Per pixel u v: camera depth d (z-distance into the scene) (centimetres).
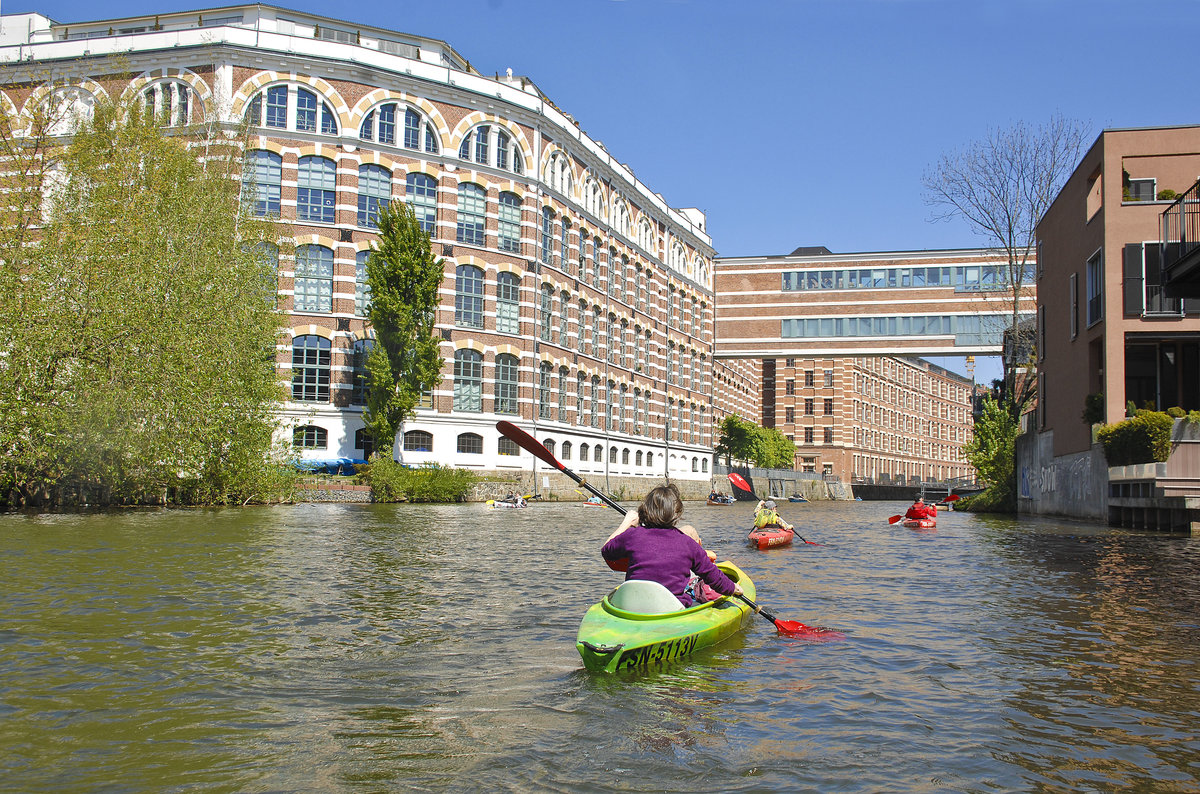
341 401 4212
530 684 625
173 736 509
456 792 427
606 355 5788
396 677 642
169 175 2816
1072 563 1471
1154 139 2609
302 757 476
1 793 423
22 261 2428
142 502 2811
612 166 5781
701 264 7462
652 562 762
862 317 6059
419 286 4016
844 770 459
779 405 9475
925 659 710
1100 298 2730
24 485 2455
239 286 2900
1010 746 497
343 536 1850
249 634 782
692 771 457
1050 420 3406
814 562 1509
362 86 4331
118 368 2455
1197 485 2261
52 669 653
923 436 11438
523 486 4709
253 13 4691
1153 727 533
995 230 4294
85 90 4109
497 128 4697
